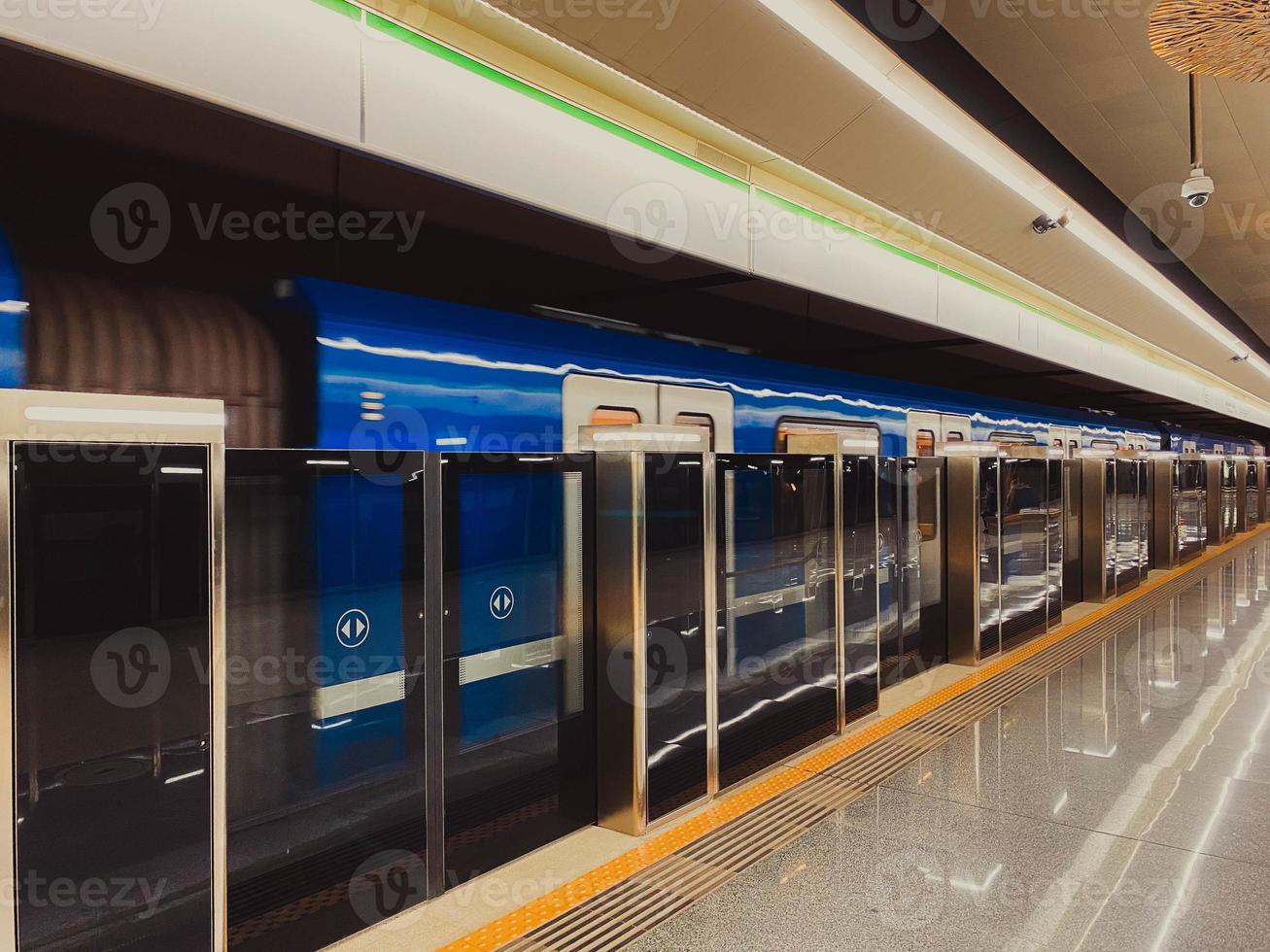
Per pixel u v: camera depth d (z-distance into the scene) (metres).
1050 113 5.43
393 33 2.87
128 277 3.21
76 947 2.19
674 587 3.90
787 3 3.24
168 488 2.33
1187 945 2.78
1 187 2.92
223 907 2.45
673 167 3.99
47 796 2.12
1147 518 12.70
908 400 8.88
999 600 7.23
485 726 3.39
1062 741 4.90
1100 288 8.44
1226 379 16.23
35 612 2.10
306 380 3.71
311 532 2.86
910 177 4.89
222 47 2.44
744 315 5.81
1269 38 3.19
